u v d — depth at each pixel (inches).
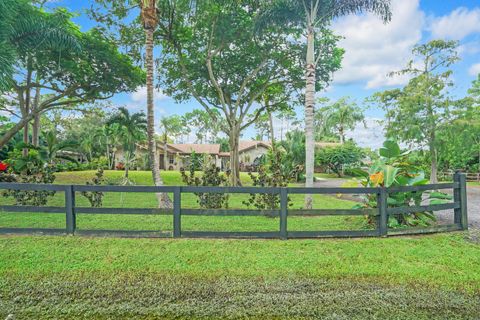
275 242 198.5
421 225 239.1
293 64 583.8
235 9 489.7
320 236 207.9
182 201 395.2
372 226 241.4
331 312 135.0
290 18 393.7
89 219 269.9
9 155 660.7
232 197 456.8
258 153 1533.0
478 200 468.1
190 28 516.1
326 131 1615.4
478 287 152.3
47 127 1147.9
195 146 1510.8
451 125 729.0
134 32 515.8
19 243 188.2
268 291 148.9
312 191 211.2
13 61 339.9
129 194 463.2
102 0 462.6
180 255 177.2
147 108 346.9
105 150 1353.3
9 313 130.5
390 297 145.6
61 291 145.5
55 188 204.2
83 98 650.8
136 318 129.5
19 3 390.0
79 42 466.3
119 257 173.5
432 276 160.4
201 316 131.4
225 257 175.9
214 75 600.4
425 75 751.1
